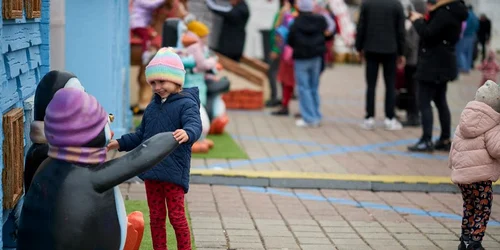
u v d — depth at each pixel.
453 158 7.83
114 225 5.63
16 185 6.17
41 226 5.51
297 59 16.09
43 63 7.48
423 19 13.53
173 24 12.74
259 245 7.97
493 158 7.64
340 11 25.28
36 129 6.21
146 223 8.48
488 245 8.26
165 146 5.71
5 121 5.94
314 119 16.36
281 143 14.24
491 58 20.83
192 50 13.07
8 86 6.16
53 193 5.52
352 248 8.01
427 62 13.20
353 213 9.54
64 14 10.96
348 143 14.44
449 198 10.54
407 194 10.72
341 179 10.87
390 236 8.54
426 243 8.29
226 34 19.45
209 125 13.36
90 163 5.61
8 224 6.50
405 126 16.62
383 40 15.41
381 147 14.09
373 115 16.17
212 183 10.75
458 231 8.84
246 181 10.79
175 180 6.78
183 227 6.97
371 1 15.30
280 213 9.40
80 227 5.48
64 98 5.60
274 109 19.23
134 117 16.38
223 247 7.84
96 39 12.02
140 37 16.42
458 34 13.02
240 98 18.98
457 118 18.30
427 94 13.50
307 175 11.02
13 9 6.02
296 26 16.02
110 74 12.07
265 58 24.09
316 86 16.39
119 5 12.80
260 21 29.59
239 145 13.88
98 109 5.65
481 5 36.72
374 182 10.86
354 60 36.53
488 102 7.62
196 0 19.45
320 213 9.48
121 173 5.59
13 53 6.32
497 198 10.59
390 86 16.00
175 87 6.87
